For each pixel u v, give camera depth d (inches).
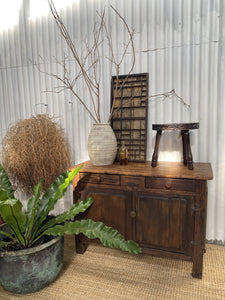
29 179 90.7
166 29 78.3
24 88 104.3
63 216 64.2
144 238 66.9
